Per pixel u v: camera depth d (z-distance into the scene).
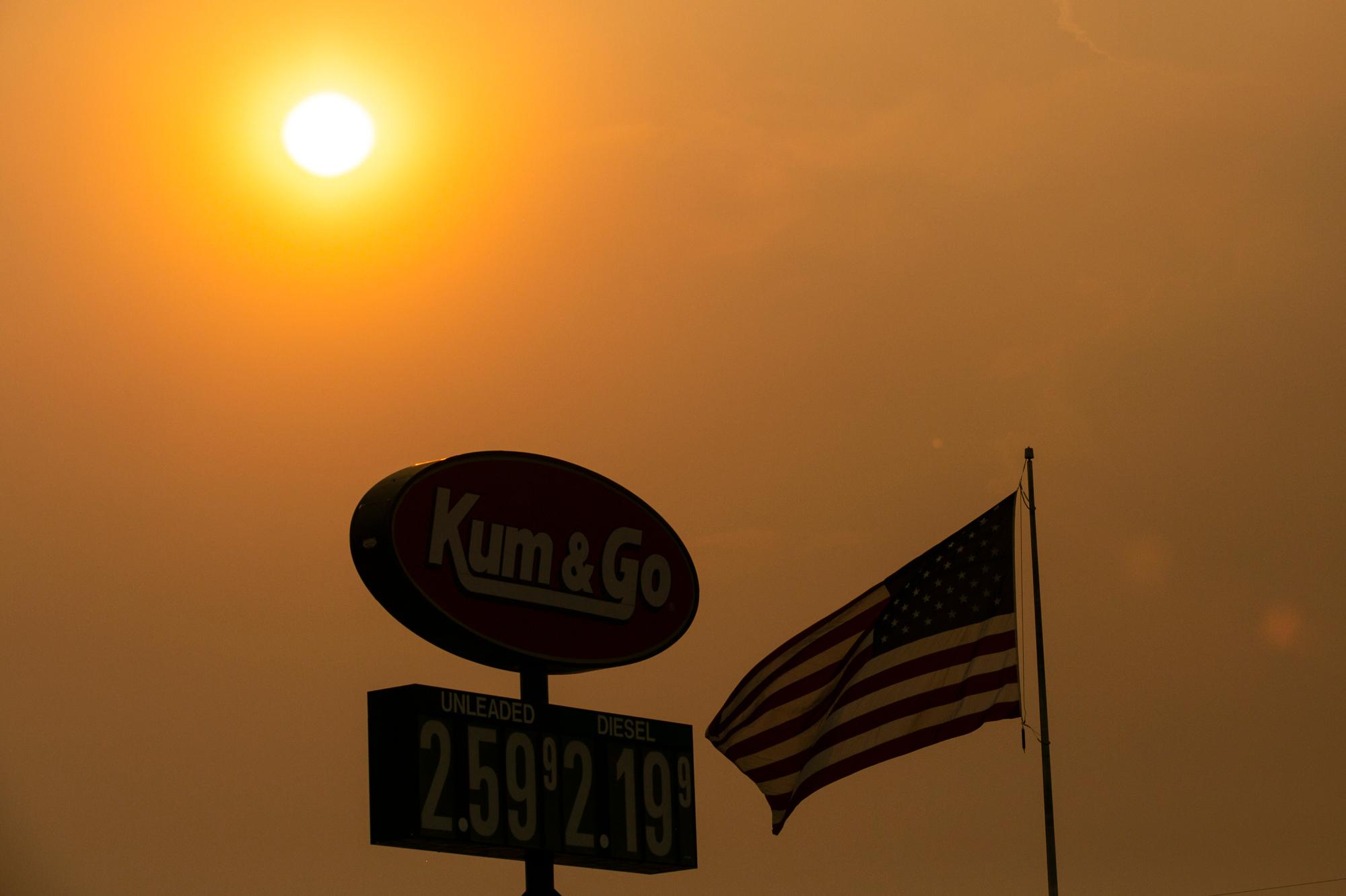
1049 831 95.62
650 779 76.31
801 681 94.50
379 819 65.06
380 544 67.81
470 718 68.19
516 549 72.69
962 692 93.81
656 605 78.62
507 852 68.94
